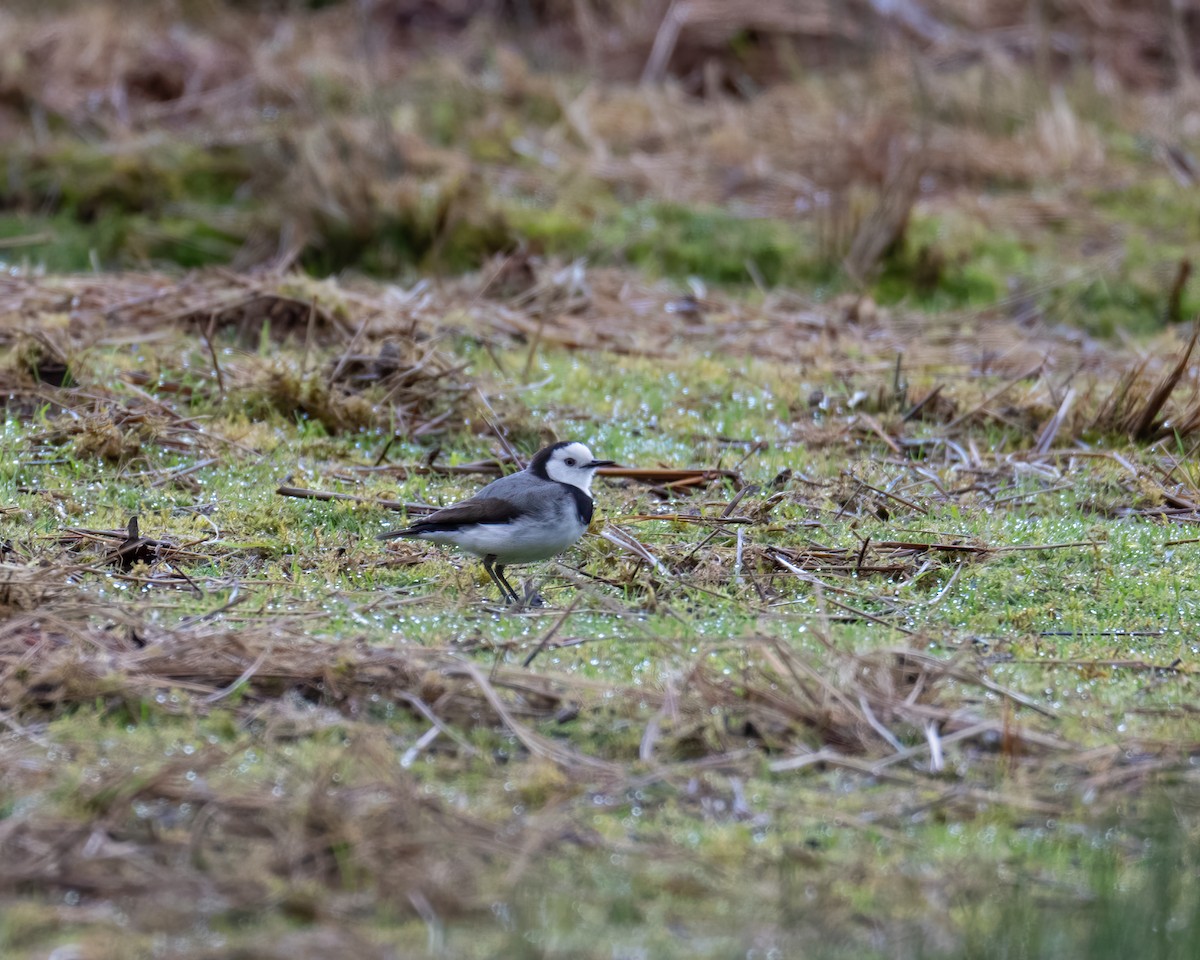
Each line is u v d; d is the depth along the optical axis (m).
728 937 6.72
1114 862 7.41
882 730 8.62
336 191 21.75
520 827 7.54
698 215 22.80
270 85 26.64
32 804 7.50
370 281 20.22
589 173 24.42
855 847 7.62
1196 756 8.62
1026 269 21.83
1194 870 7.29
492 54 28.80
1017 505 13.46
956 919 6.97
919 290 21.55
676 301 20.02
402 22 31.69
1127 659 10.00
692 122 26.88
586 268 21.27
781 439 15.03
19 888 6.84
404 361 15.66
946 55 29.88
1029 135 26.47
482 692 8.86
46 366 15.22
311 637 9.52
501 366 16.66
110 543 11.44
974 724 8.82
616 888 7.09
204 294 18.19
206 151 23.77
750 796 8.07
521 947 6.46
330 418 14.80
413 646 9.46
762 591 10.97
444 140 25.42
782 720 8.77
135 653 9.12
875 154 24.20
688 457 14.38
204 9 30.94
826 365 17.45
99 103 25.70
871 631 10.29
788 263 21.88
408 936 6.63
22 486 12.66
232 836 7.33
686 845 7.53
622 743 8.49
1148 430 15.27
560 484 10.89
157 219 22.39
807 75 29.11
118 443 13.42
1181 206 23.92
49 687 8.73
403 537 10.91
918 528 12.62
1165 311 20.67
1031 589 11.32
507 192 23.53
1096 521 12.99
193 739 8.28
